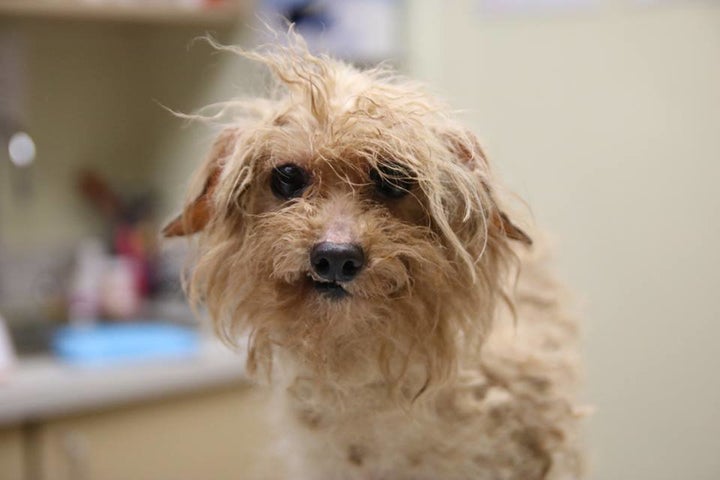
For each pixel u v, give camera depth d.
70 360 1.58
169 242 1.24
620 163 1.77
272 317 0.77
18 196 2.04
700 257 1.72
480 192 0.75
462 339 0.81
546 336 0.95
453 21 1.90
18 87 2.01
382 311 0.74
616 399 1.83
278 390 0.90
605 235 1.80
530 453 0.88
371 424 0.85
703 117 1.69
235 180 0.76
